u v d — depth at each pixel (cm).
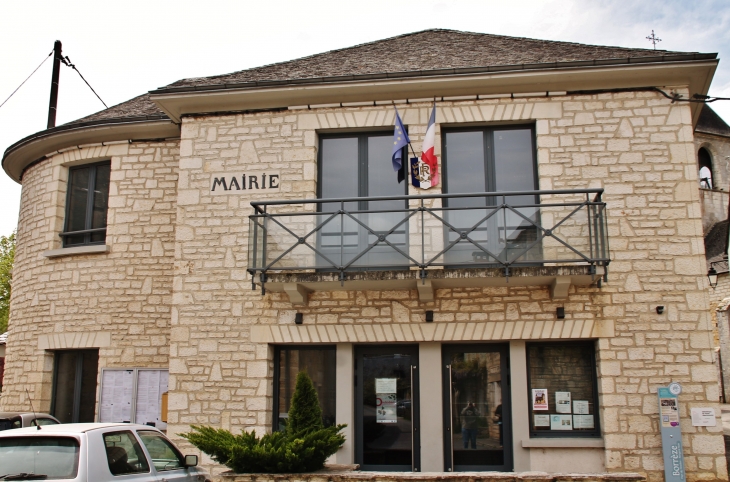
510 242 862
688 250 868
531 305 880
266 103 971
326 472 635
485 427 888
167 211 1066
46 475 502
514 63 942
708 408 827
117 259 1066
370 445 902
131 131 1082
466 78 909
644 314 859
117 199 1083
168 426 910
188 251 955
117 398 1025
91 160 1123
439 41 1141
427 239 886
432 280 855
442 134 959
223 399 908
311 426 687
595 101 917
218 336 927
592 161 904
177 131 1077
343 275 860
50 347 1079
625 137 905
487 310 886
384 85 926
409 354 919
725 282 2097
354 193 962
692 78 901
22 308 1144
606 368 852
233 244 948
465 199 934
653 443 830
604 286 871
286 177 955
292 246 896
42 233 1133
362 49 1140
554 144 914
